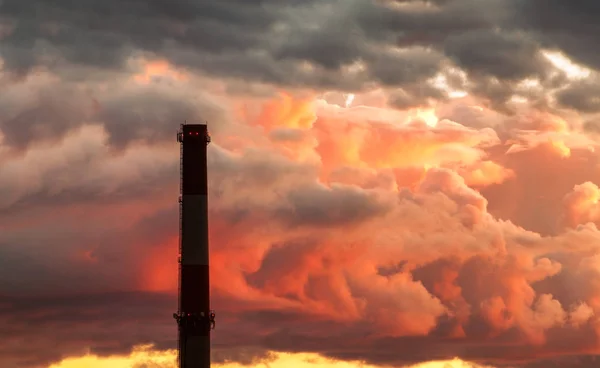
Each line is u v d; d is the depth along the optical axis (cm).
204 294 15025
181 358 14962
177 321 15012
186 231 15075
